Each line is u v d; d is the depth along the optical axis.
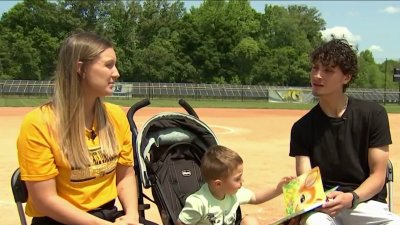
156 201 4.24
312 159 4.28
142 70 74.06
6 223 6.12
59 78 3.25
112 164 3.46
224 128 19.67
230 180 3.73
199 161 4.45
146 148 4.22
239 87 56.22
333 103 4.19
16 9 73.19
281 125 21.41
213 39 77.69
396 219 3.89
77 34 3.34
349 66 4.07
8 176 8.93
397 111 35.22
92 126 3.42
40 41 69.81
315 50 4.21
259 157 11.66
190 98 53.59
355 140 4.12
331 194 3.81
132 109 4.52
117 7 76.12
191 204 3.82
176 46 77.94
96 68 3.27
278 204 7.11
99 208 3.41
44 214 3.25
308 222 3.62
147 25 79.50
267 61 78.00
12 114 25.95
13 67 67.56
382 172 4.05
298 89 47.41
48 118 3.21
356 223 4.04
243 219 3.95
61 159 3.20
